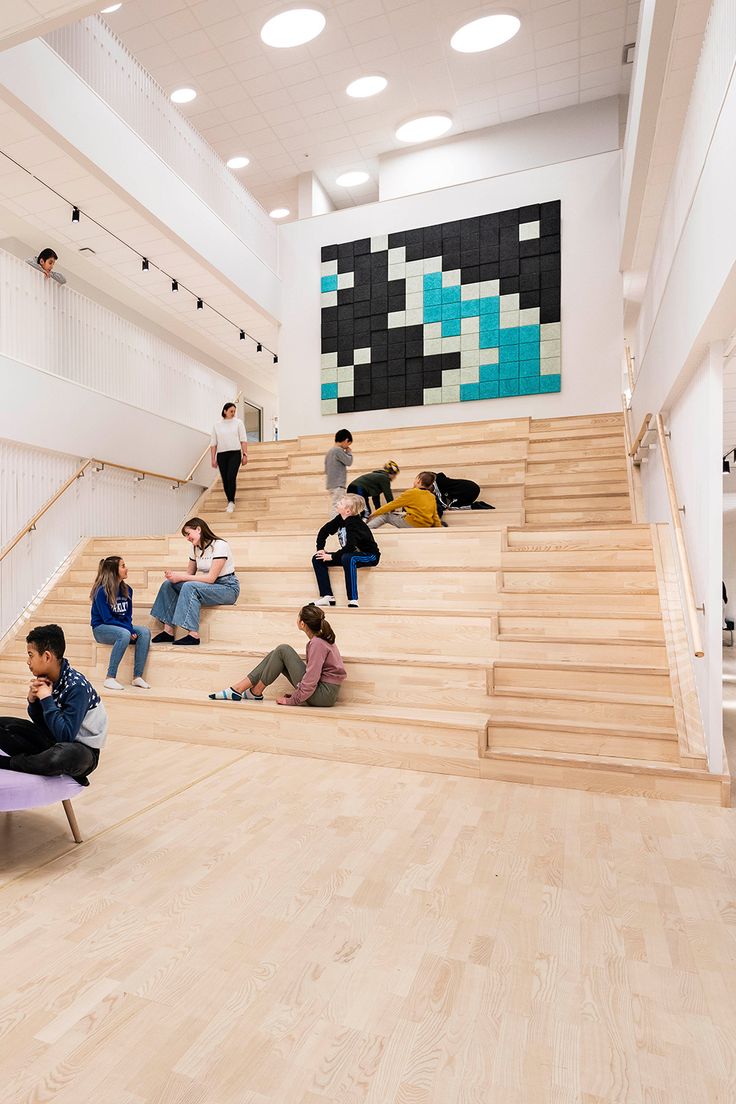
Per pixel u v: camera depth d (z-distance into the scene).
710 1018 1.81
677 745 3.59
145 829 3.05
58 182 6.45
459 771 3.80
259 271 9.47
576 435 7.66
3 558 6.07
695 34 4.74
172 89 8.52
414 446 8.24
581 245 8.65
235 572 5.66
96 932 2.21
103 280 8.84
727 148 2.77
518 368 8.80
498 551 5.34
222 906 2.38
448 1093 1.54
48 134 5.74
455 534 5.45
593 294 8.59
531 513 6.46
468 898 2.44
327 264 9.80
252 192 11.07
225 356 12.28
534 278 8.77
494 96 8.99
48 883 2.54
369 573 5.33
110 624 5.00
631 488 6.48
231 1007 1.84
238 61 8.10
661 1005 1.86
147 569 6.04
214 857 2.77
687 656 4.11
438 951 2.11
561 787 3.60
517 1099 1.53
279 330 10.09
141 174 6.89
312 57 8.08
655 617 4.45
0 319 6.15
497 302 8.92
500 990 1.92
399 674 4.37
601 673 4.11
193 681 4.90
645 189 6.76
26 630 6.07
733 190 2.66
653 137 5.93
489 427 8.27
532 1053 1.67
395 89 8.73
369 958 2.07
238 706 4.34
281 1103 1.50
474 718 3.97
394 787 3.60
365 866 2.69
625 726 3.79
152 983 1.94
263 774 3.82
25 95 5.39
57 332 6.84
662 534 5.07
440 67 8.38
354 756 4.04
